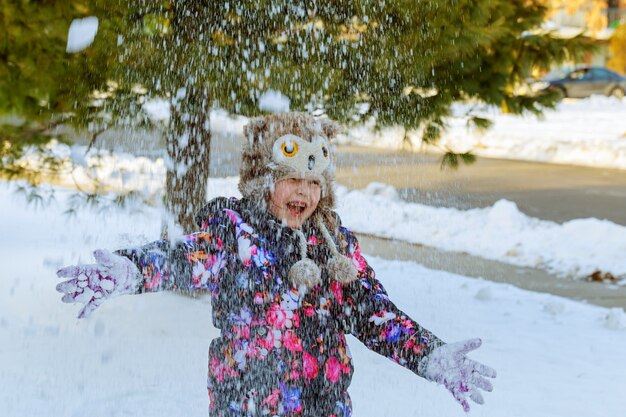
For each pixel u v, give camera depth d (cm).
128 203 609
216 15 459
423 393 391
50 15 483
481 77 575
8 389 361
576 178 1334
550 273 736
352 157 1410
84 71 491
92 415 337
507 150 1648
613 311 571
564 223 905
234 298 219
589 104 2673
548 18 625
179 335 457
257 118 235
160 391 369
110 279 197
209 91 486
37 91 511
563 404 394
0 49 496
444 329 523
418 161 1408
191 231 514
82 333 451
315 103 487
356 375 416
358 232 893
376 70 497
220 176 868
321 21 475
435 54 507
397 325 229
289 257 223
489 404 384
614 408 392
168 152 512
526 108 611
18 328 455
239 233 221
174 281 210
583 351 493
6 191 918
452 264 759
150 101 505
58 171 608
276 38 470
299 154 225
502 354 475
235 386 218
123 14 465
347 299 231
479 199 1117
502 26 562
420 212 987
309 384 219
